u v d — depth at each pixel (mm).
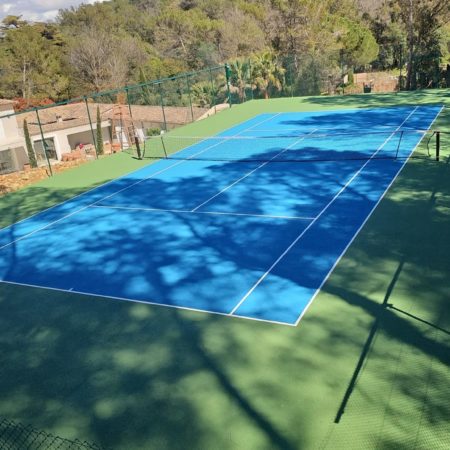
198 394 7457
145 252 12938
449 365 7422
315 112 30359
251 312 9523
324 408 6836
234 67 39938
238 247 12586
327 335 8508
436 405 6656
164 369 8156
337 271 10711
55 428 7102
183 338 8953
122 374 8156
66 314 10258
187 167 21094
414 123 24297
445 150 19172
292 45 52375
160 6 98812
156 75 64125
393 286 9836
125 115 41844
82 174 21922
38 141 41719
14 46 64188
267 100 36562
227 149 23484
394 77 49250
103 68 65062
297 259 11516
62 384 8086
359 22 58531
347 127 25219
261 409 6977
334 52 48625
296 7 51438
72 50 64938
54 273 12273
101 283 11453
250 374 7766
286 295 9984
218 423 6824
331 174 17781
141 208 16594
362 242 11984
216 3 77875
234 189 17422
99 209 17000
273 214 14578
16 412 7531
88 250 13523
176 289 10773
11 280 12125
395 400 6820
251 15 67812
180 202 16719
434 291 9492
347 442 6211
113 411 7332
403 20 42781
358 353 7934
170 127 40312
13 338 9602
